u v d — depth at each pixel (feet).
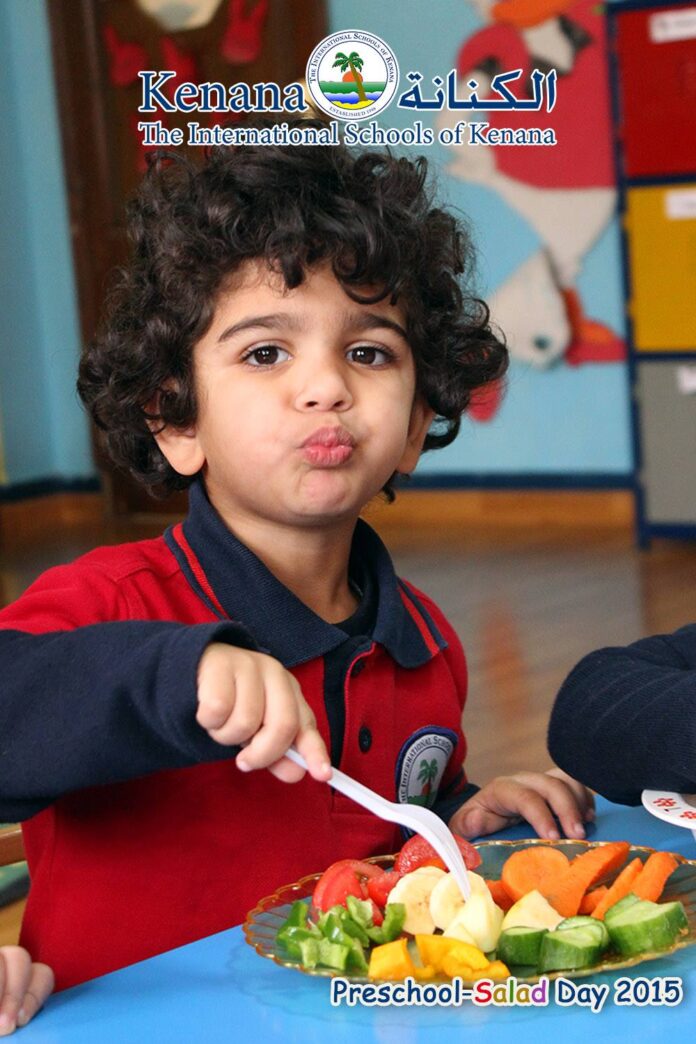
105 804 3.24
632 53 16.83
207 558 3.51
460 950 2.44
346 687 3.55
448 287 3.84
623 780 3.41
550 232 18.97
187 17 20.29
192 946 2.76
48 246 22.31
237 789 3.35
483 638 13.28
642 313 17.06
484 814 3.62
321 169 3.49
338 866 2.77
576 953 2.43
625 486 19.10
